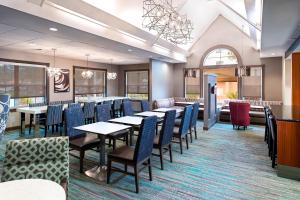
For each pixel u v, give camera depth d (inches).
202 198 97.9
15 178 66.1
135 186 107.7
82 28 159.8
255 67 304.3
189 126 179.8
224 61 329.4
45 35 175.5
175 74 374.6
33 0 123.6
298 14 131.3
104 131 115.3
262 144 187.5
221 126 268.1
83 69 347.3
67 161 71.4
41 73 284.2
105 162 137.5
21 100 262.7
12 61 247.9
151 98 317.7
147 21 205.0
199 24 300.5
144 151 106.3
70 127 134.4
